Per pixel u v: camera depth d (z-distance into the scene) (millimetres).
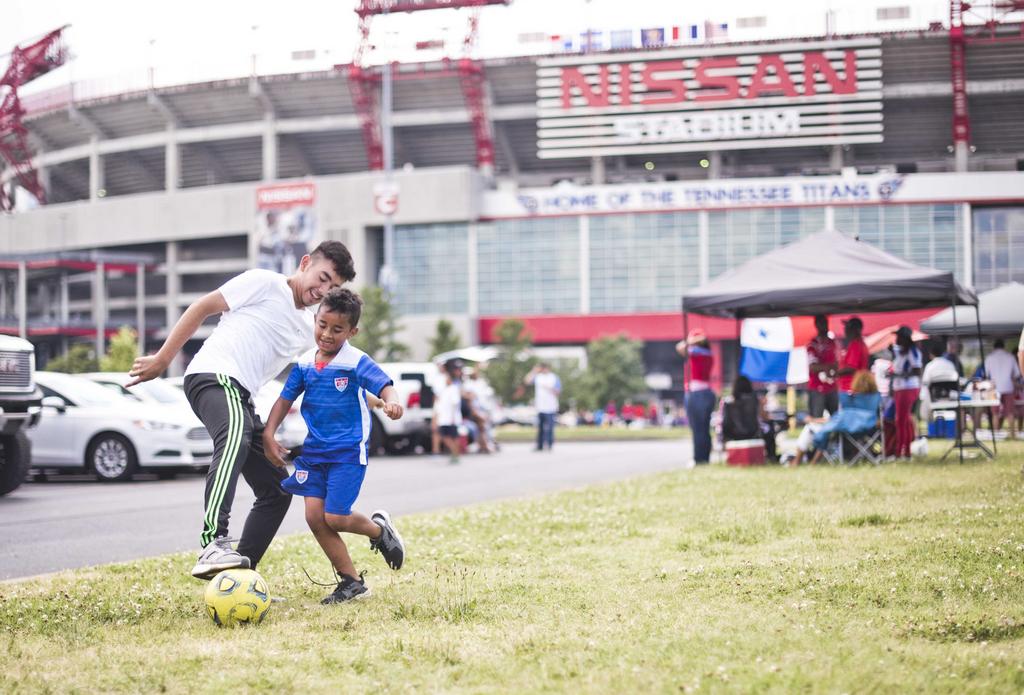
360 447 5570
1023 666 3785
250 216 70625
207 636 4738
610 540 7508
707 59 63969
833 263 15477
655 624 4660
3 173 82875
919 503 8828
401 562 5898
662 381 69250
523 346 52750
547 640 4367
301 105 68438
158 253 78375
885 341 21594
